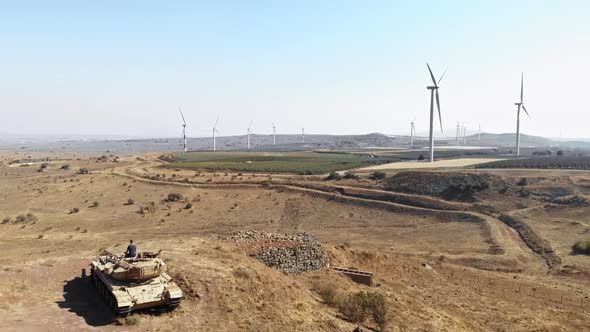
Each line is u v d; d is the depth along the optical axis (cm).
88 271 2906
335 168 13000
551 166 11244
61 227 7875
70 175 12612
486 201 8844
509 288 4619
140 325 2120
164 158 17200
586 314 3803
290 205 9500
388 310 2992
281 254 3531
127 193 10488
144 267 2286
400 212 8812
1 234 7300
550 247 6450
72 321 2139
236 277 2678
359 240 7281
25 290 2473
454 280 4741
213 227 7962
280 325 2334
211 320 2236
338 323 2588
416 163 14188
